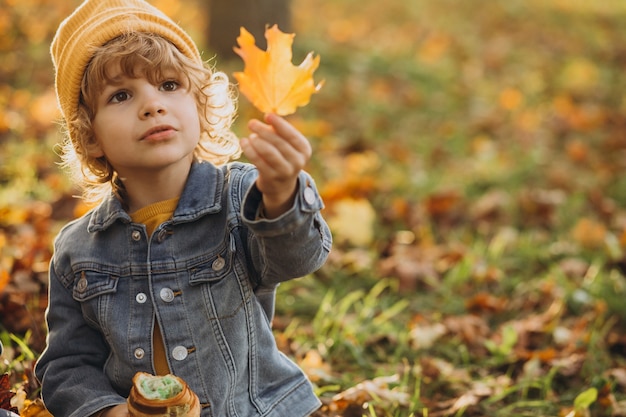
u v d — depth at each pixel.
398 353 3.06
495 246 4.05
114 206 1.96
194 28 7.73
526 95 7.15
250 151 1.64
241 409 1.96
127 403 1.75
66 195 3.95
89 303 1.95
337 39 8.30
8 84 5.70
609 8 11.38
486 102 6.87
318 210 1.74
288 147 1.64
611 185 5.09
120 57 1.83
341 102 6.34
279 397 2.03
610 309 3.47
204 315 1.91
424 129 6.07
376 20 9.69
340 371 2.96
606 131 6.27
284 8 6.90
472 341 3.21
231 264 1.91
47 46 6.49
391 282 3.70
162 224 1.92
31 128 4.87
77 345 2.01
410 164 5.24
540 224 4.47
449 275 3.79
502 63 8.22
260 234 1.71
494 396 2.79
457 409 2.69
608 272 3.89
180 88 1.91
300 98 1.65
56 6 7.30
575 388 2.92
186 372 1.90
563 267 3.87
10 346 2.70
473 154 5.63
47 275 3.12
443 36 9.03
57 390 1.97
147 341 1.91
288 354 3.00
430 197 4.47
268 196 1.69
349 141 5.49
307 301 3.44
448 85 7.25
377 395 2.66
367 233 4.02
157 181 1.95
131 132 1.84
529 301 3.58
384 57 7.71
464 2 10.99
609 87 7.55
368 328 3.21
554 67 8.18
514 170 5.20
